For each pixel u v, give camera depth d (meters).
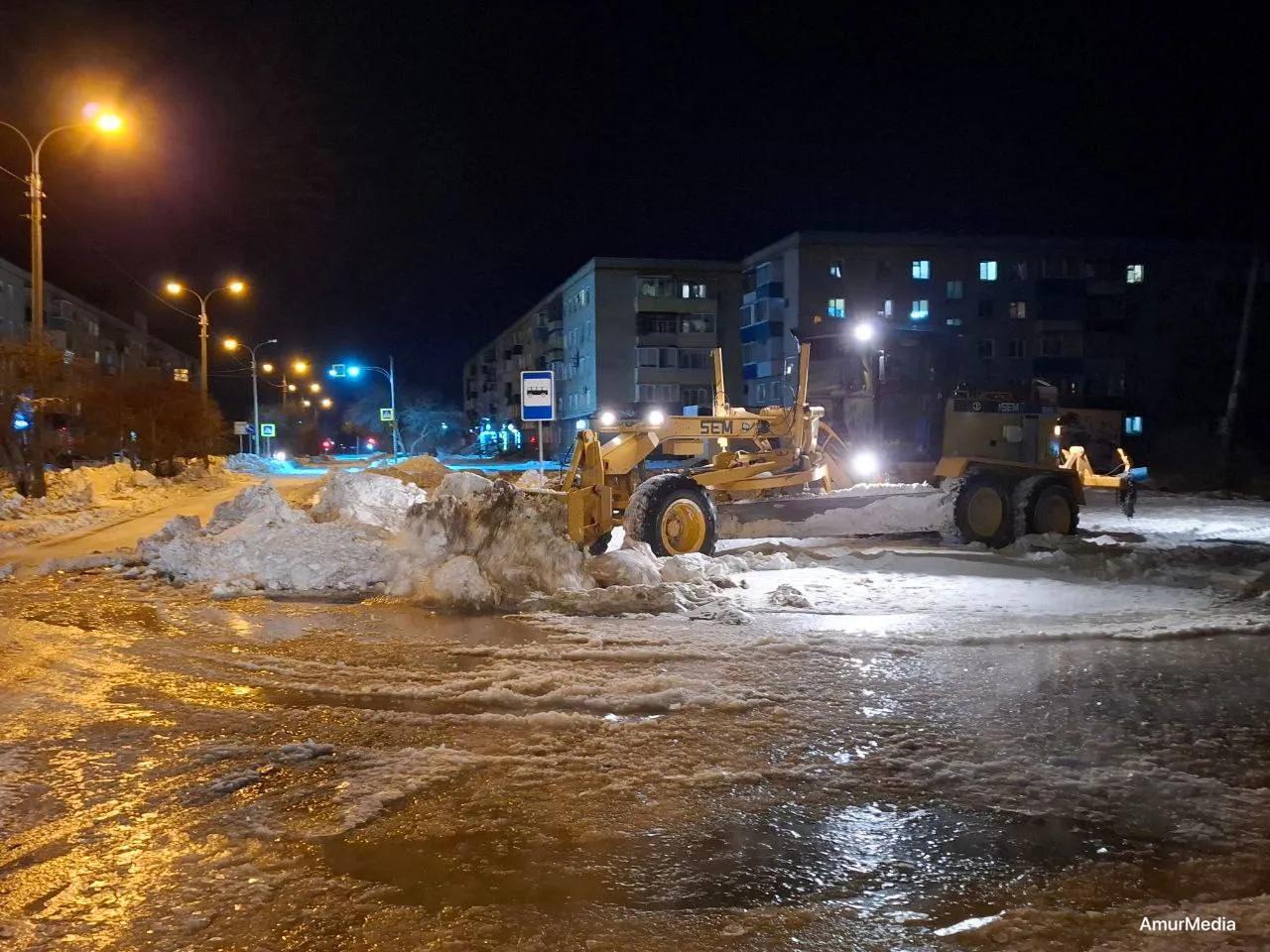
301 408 105.44
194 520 14.48
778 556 13.33
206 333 45.00
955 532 15.40
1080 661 8.08
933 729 6.32
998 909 4.04
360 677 7.68
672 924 3.93
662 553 13.12
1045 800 5.15
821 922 3.95
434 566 11.58
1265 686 7.30
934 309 60.59
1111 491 32.69
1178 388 58.69
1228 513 23.56
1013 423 16.61
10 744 6.11
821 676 7.60
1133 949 3.71
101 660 8.29
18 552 16.31
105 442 40.44
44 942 3.81
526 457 84.69
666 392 68.62
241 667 8.02
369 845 4.66
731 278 69.81
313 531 12.77
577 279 73.38
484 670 7.85
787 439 15.70
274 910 4.05
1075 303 60.72
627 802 5.16
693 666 7.93
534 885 4.27
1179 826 4.83
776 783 5.41
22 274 68.50
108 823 4.91
